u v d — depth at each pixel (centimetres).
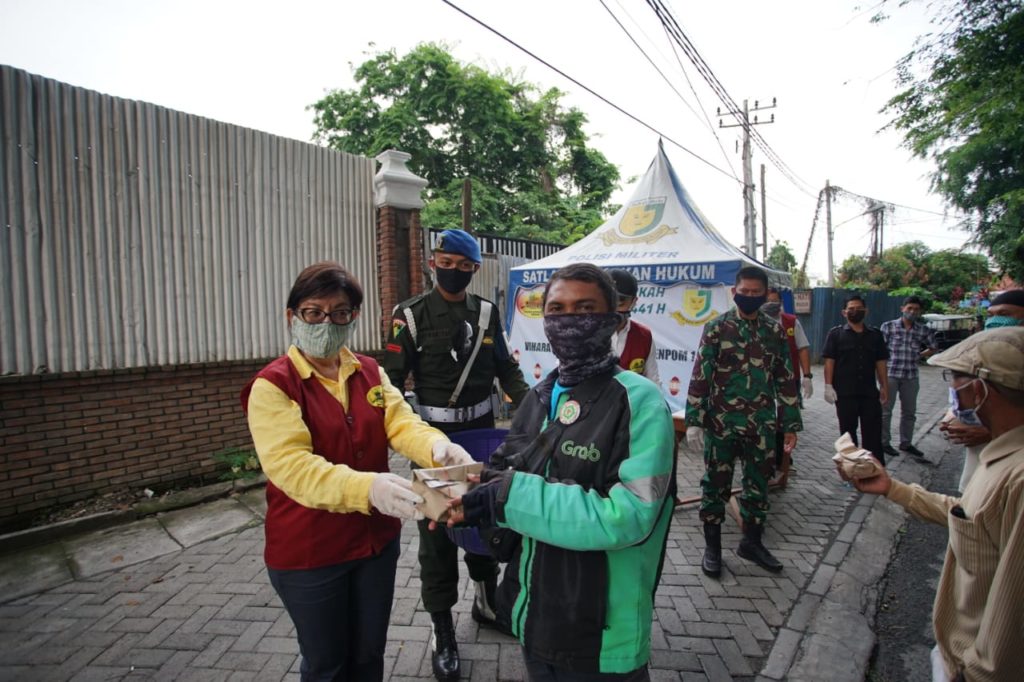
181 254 511
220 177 538
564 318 146
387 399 199
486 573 286
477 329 284
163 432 496
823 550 404
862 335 547
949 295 2755
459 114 1802
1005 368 138
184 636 295
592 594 135
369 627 187
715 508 363
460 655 274
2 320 414
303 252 607
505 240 984
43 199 433
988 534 138
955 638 150
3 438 413
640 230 718
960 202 985
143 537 418
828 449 703
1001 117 748
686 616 315
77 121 450
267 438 163
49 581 355
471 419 287
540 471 146
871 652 293
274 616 314
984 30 697
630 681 139
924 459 648
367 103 1814
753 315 366
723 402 362
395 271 681
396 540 193
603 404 142
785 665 273
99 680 262
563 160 2123
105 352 465
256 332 565
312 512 170
